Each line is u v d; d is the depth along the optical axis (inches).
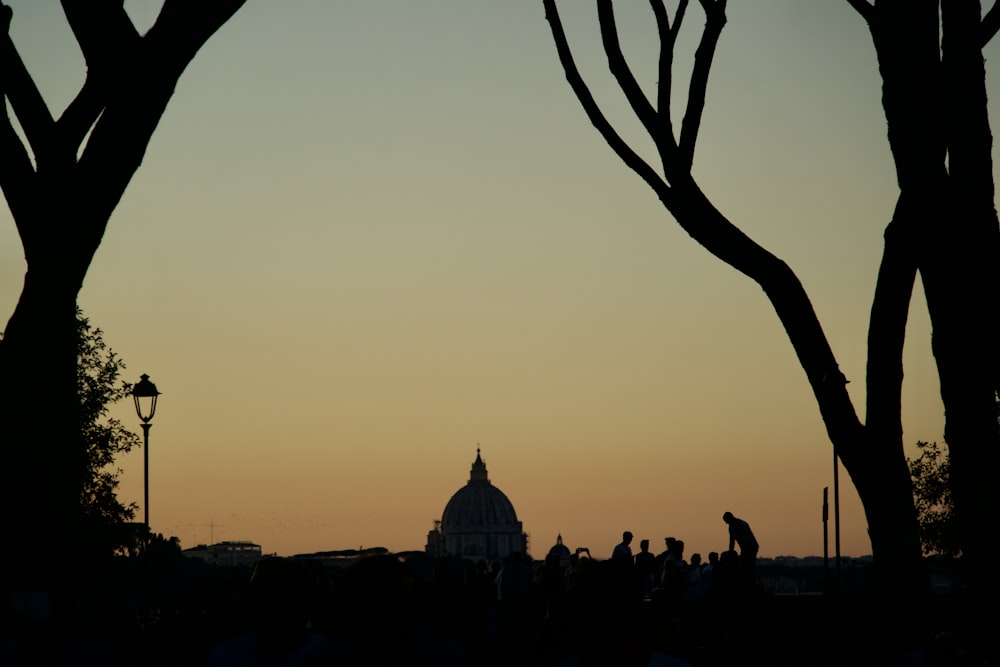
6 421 1432.1
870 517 2016.5
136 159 1533.0
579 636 668.7
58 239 1492.4
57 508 1441.9
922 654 1811.0
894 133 1637.6
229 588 2493.8
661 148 1983.3
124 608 2642.7
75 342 1513.3
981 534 1536.7
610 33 2001.7
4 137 1519.4
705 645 2992.1
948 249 1565.0
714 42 1945.1
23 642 957.8
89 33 1534.2
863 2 1690.5
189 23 1533.0
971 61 1574.8
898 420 2017.7
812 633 2851.9
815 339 2030.0
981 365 1542.8
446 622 3196.4
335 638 704.4
